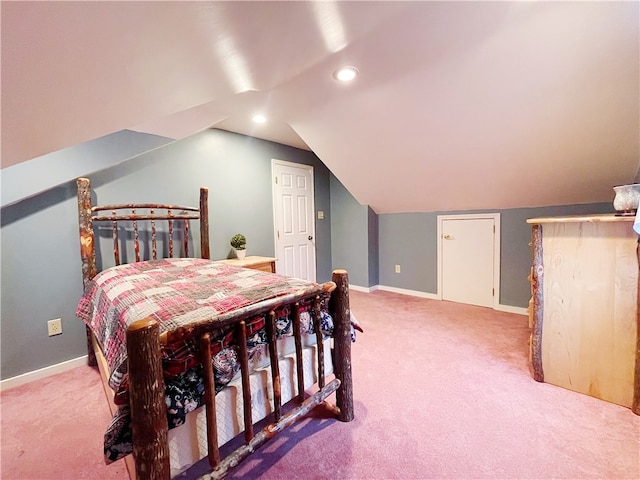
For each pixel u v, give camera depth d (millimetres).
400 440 1331
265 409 1161
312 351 1372
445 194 3137
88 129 1255
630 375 1471
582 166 2182
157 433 774
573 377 1648
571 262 1620
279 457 1255
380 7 1195
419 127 2299
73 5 702
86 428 1492
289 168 3799
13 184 1819
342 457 1246
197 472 1217
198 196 2875
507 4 1260
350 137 2693
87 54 879
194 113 2410
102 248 2270
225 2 893
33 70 852
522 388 1701
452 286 3490
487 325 2705
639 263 1415
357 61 1658
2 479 1186
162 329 913
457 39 1478
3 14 663
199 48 1076
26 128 1078
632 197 1444
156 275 1804
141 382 750
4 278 1885
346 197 4246
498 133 2133
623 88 1590
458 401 1599
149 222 2527
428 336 2490
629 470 1131
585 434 1320
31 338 1980
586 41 1412
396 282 4043
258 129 3043
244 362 998
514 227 2969
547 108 1829
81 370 2109
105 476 1205
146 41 927
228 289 1379
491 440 1310
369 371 1934
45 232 2016
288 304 1156
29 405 1688
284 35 1206
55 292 2064
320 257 4309
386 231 4094
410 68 1736
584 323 1595
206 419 928
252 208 3375
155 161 2566
